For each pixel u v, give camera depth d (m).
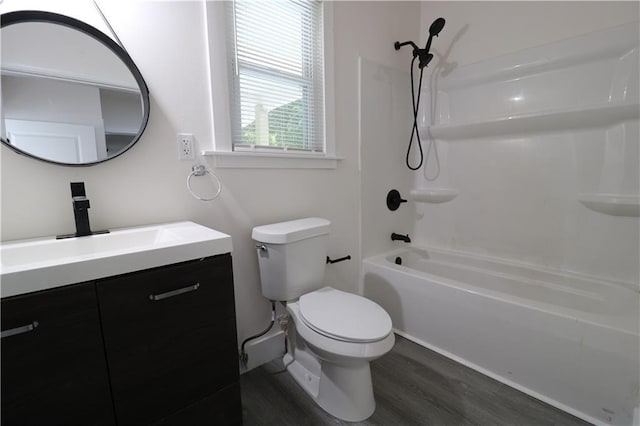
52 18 0.92
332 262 1.74
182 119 1.20
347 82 1.79
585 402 1.14
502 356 1.36
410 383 1.38
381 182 2.07
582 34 1.51
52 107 0.95
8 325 0.59
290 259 1.30
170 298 0.82
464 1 1.94
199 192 1.27
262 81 1.46
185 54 1.19
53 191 0.97
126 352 0.75
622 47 1.39
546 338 1.21
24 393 0.62
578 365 1.14
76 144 0.99
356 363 1.11
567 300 1.58
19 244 0.85
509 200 1.86
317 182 1.71
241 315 1.45
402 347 1.67
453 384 1.37
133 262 0.74
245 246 1.43
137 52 1.08
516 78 1.74
